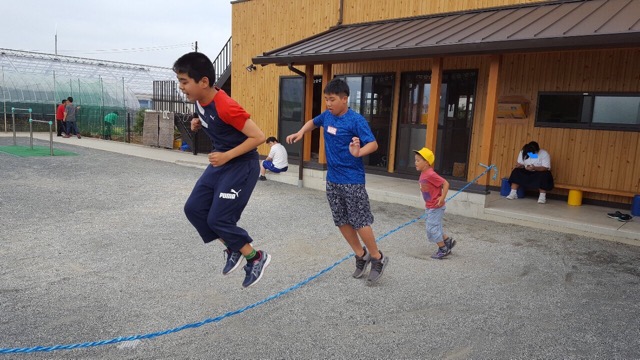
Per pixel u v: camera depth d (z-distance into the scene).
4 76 23.77
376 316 3.85
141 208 7.46
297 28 11.71
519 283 4.69
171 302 4.00
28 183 9.16
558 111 8.30
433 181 5.16
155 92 18.25
